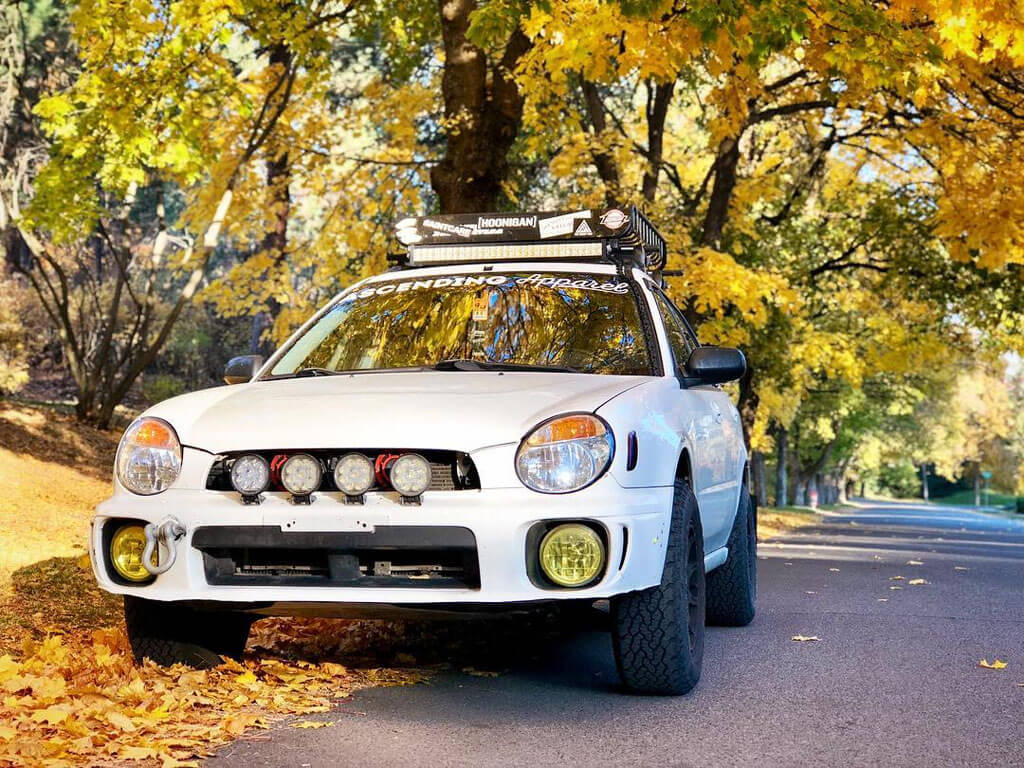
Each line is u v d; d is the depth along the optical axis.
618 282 6.23
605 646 6.48
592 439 4.75
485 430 4.73
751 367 26.16
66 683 5.08
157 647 5.30
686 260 16.42
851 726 4.74
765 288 16.22
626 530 4.74
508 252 6.64
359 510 4.68
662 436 5.14
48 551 9.60
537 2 8.95
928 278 25.36
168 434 5.02
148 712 4.55
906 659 6.34
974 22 9.84
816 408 48.03
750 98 18.12
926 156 19.23
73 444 17.08
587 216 6.55
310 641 6.57
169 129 14.48
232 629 5.62
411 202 18.59
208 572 4.91
